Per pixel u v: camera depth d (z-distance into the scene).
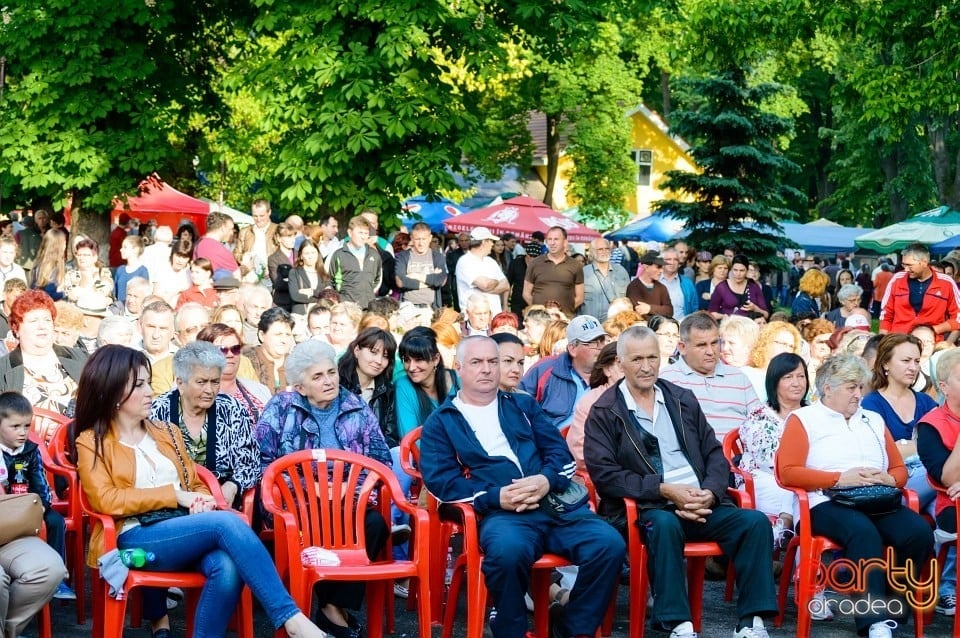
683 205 24.41
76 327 8.06
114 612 5.69
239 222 27.33
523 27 18.28
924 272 13.06
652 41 37.84
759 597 6.41
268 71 17.45
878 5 17.48
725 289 15.82
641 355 6.83
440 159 17.34
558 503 6.41
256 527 6.66
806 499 6.72
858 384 7.03
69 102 19.00
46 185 19.03
